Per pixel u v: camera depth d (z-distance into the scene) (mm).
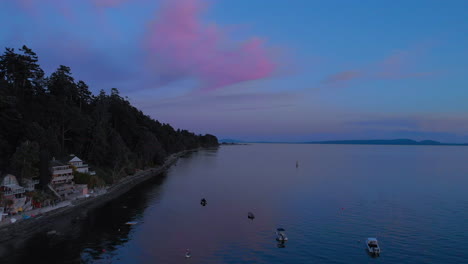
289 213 96438
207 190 134250
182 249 67188
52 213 88312
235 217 91812
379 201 113250
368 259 63656
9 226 73875
